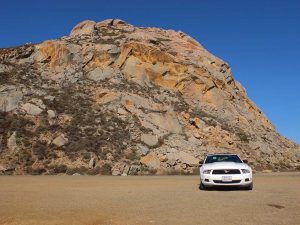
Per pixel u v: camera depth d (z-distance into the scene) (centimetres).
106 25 7075
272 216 945
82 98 4831
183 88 5456
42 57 5531
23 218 945
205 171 1692
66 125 4231
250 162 4388
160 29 7575
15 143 3762
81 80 5238
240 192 1573
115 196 1427
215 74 6103
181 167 3816
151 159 3834
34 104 4400
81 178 2741
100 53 5594
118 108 4647
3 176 3019
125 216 962
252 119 5809
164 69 5538
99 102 4816
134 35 6588
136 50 5597
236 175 1648
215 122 4938
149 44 6062
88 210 1061
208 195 1450
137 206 1140
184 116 4803
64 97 4766
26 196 1428
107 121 4412
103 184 2095
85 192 1595
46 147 3828
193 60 6184
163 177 3000
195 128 4666
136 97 4847
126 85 5194
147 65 5509
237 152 4441
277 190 1664
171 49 6378
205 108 5284
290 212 1007
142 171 3641
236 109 5738
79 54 5631
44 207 1123
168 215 974
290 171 4472
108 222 888
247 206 1125
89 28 6644
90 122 4350
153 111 4691
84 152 3819
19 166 3494
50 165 3575
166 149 4059
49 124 4181
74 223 884
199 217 941
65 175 3347
